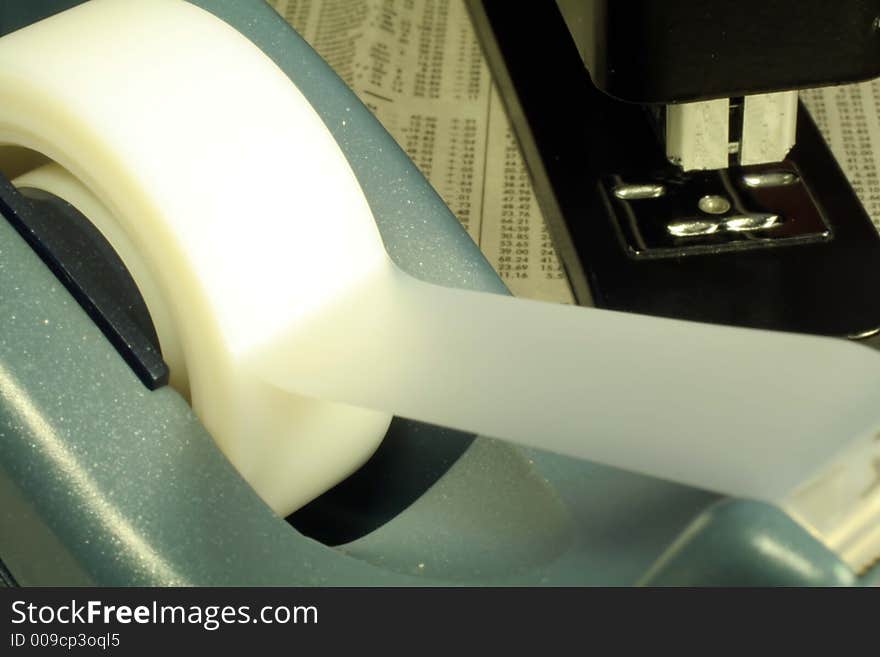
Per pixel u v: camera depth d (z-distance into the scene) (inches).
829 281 21.1
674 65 18.8
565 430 11.4
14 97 14.1
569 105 25.1
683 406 11.4
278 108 14.1
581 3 19.7
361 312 14.0
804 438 10.8
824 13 18.3
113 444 12.8
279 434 13.9
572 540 12.5
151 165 13.2
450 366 12.9
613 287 21.4
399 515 14.4
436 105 26.5
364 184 16.3
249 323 13.4
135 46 14.1
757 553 10.3
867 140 25.0
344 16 28.3
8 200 14.0
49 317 13.4
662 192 22.8
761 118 21.0
